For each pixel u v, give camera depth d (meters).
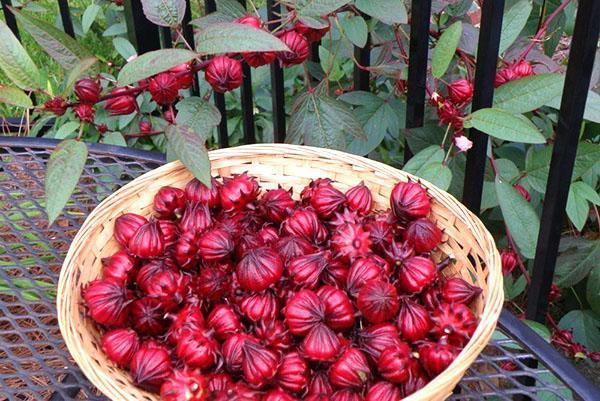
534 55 0.80
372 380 0.49
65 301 0.51
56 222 0.78
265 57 0.69
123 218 0.60
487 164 0.81
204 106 0.73
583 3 0.56
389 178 0.65
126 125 1.06
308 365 0.50
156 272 0.56
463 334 0.50
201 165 0.61
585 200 0.77
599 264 0.85
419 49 0.71
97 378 0.45
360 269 0.55
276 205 0.63
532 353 0.55
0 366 0.73
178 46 1.00
